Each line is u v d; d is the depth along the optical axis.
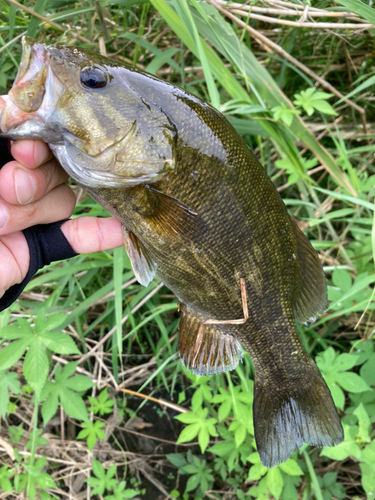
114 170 0.22
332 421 0.30
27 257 0.26
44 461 0.38
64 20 0.42
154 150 0.22
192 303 0.28
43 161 0.22
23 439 0.43
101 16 0.39
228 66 0.48
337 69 0.49
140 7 0.45
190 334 0.30
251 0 0.37
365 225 0.46
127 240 0.26
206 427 0.37
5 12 0.38
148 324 0.49
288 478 0.39
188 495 0.44
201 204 0.23
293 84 0.51
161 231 0.24
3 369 0.32
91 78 0.21
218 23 0.36
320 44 0.47
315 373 0.31
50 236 0.27
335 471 0.42
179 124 0.23
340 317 0.45
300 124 0.41
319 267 0.29
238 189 0.24
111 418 0.46
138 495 0.44
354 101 0.48
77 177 0.22
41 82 0.20
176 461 0.45
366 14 0.32
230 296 0.26
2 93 0.42
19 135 0.21
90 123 0.21
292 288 0.29
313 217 0.45
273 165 0.51
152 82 0.23
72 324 0.47
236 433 0.36
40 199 0.24
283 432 0.31
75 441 0.44
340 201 0.49
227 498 0.43
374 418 0.37
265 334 0.29
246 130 0.43
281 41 0.47
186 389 0.48
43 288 0.45
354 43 0.46
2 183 0.21
